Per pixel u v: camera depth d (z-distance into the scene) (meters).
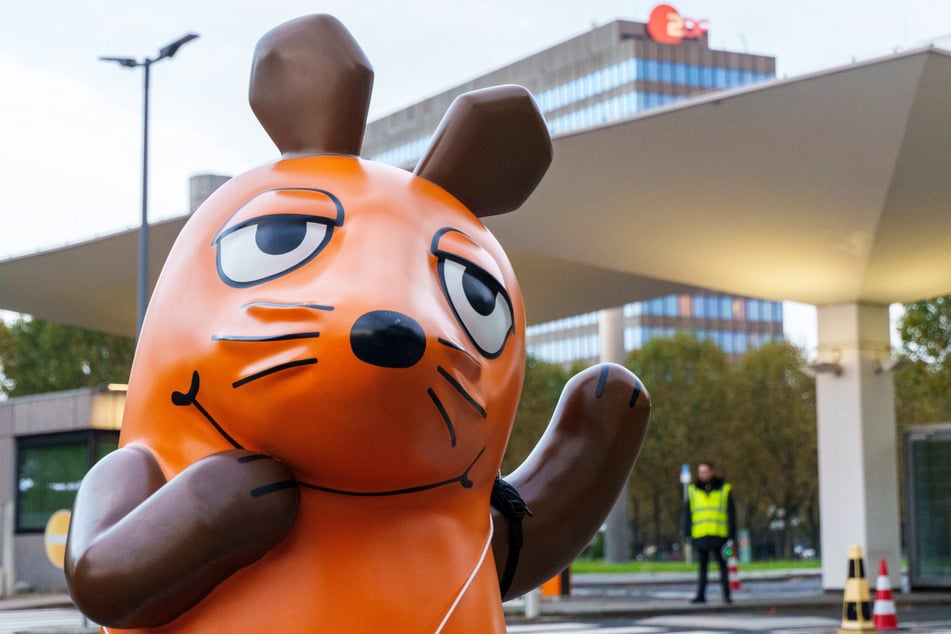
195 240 2.98
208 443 2.82
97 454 20.28
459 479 2.98
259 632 2.72
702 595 14.92
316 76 3.08
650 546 55.47
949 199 14.54
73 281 20.75
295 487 2.79
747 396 44.88
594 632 11.41
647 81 81.00
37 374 36.12
